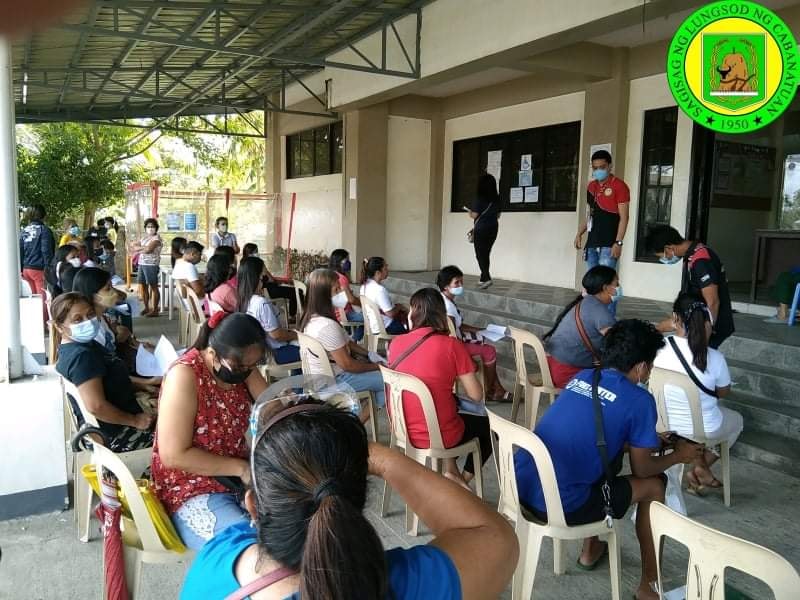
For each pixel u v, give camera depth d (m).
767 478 3.67
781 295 5.82
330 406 1.04
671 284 6.92
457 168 10.38
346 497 0.89
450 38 7.09
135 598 2.12
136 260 10.43
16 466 3.12
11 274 3.30
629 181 7.28
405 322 5.86
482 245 8.12
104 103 13.18
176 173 24.08
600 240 5.57
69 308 2.79
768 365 4.70
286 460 0.92
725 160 6.96
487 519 1.14
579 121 8.02
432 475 1.21
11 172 3.29
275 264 10.96
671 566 2.76
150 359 3.83
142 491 2.10
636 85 7.12
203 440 2.16
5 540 2.92
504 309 7.25
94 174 18.27
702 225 6.81
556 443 2.36
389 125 10.28
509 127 9.14
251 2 7.13
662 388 3.30
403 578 0.98
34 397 3.16
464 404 3.32
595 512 2.34
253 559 1.03
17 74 10.02
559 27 5.61
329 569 0.80
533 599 2.53
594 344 3.88
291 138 13.61
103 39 8.35
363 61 9.02
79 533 2.97
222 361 2.13
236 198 10.80
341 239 11.80
